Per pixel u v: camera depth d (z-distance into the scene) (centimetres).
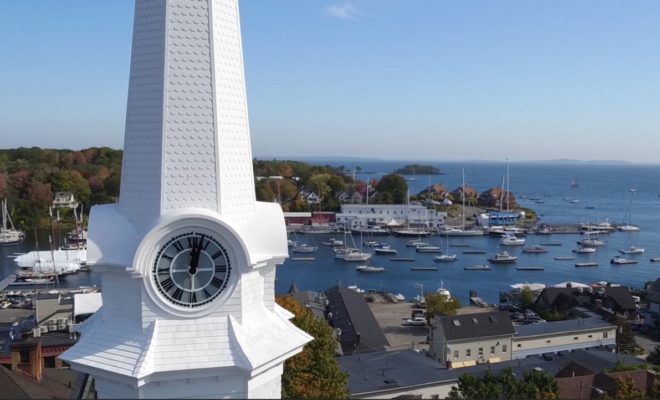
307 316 7675
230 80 3073
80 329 3253
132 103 2997
